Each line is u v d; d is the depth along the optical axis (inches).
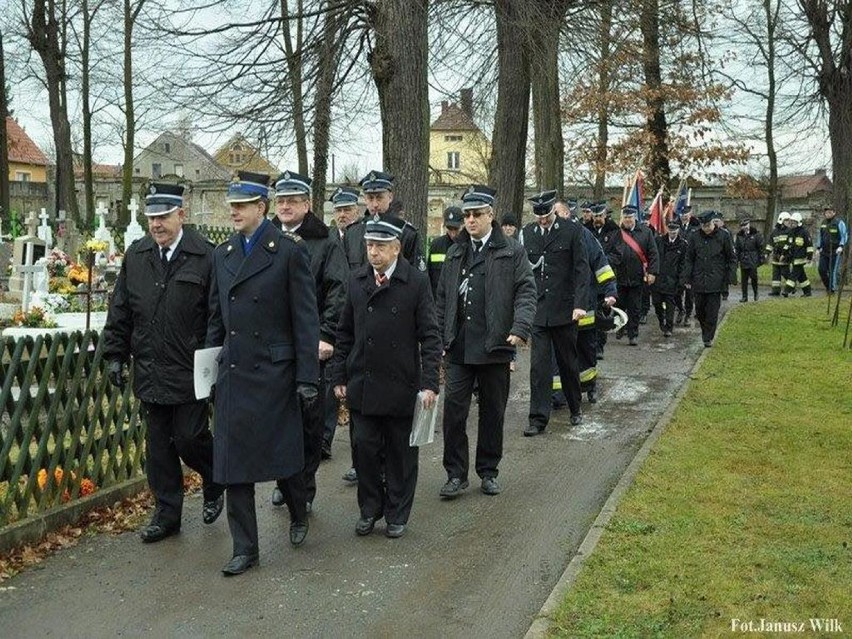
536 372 346.9
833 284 914.1
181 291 225.9
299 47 522.3
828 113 1101.7
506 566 217.5
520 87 621.0
